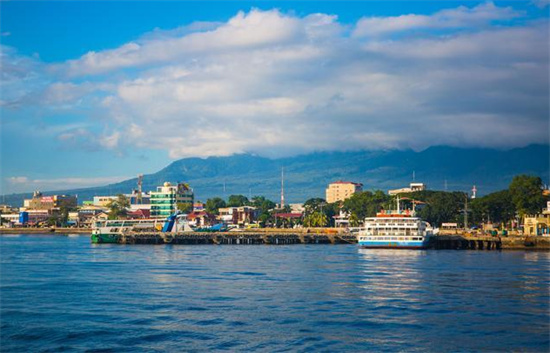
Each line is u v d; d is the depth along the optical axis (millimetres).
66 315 96438
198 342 81438
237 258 191125
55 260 185750
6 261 182375
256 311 98938
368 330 87062
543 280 132125
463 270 151500
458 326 89312
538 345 80438
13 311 99625
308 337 83500
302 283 128375
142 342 81688
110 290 119688
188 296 112438
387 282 129625
